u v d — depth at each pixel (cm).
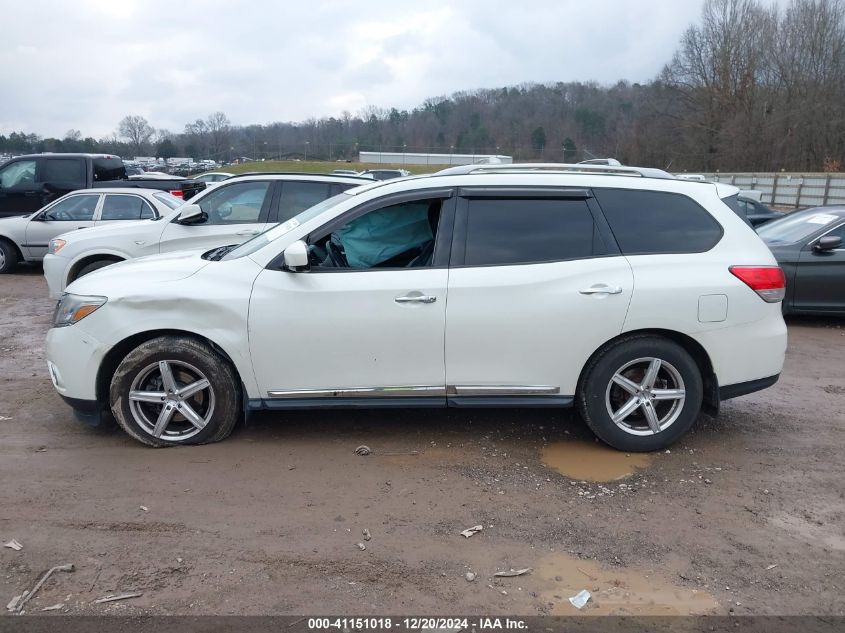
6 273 1177
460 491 393
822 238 861
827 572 323
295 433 470
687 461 440
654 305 425
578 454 446
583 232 436
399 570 316
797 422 516
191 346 427
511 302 421
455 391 432
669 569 323
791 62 5484
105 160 1489
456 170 472
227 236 794
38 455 428
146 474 404
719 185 468
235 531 345
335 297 420
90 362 429
